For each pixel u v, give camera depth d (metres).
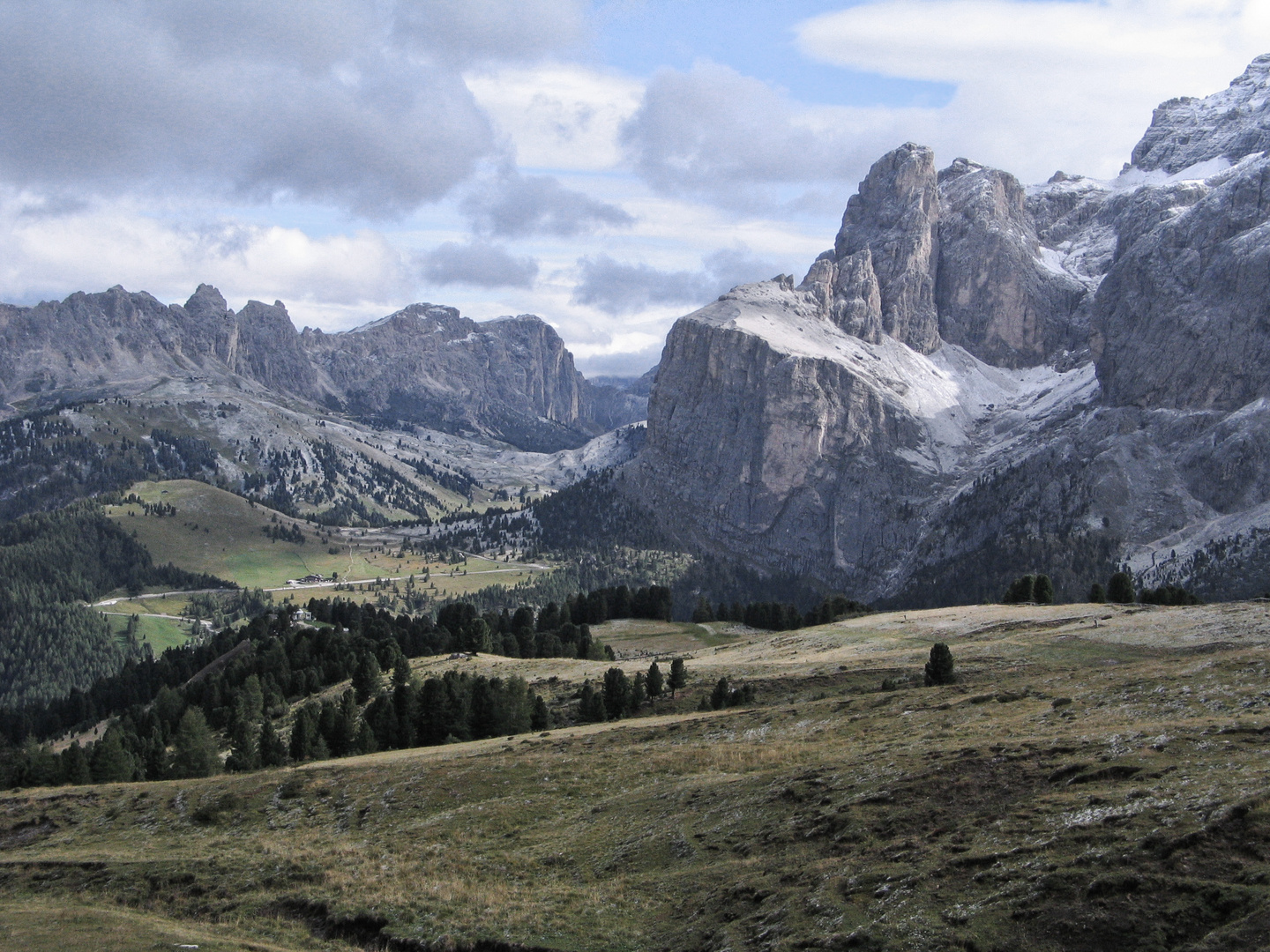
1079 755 51.88
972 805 50.12
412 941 51.66
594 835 64.38
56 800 93.81
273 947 52.31
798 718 86.56
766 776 65.25
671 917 49.44
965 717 72.31
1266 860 36.78
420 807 78.62
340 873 62.72
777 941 42.94
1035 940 37.50
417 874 61.31
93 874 69.62
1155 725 54.62
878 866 46.31
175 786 94.06
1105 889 38.25
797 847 52.53
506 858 63.16
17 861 74.25
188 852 74.19
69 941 52.72
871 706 84.94
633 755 82.25
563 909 52.72
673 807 64.94
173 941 52.38
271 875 63.75
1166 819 41.28
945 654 99.38
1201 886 36.56
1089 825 43.03
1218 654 76.38
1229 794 41.53
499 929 51.03
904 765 58.12
